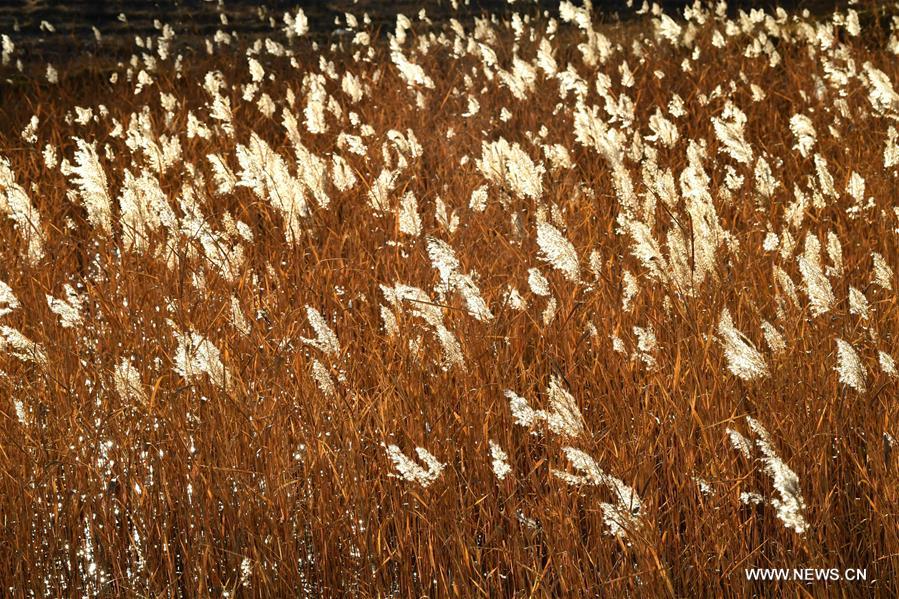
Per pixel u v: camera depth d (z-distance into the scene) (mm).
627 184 7027
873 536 4750
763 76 14625
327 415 5430
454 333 5902
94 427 5484
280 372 5777
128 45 21703
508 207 7914
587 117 8117
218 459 5352
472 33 19672
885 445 4703
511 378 5793
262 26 24000
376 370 6000
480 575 4668
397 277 7387
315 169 7594
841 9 20250
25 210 7027
